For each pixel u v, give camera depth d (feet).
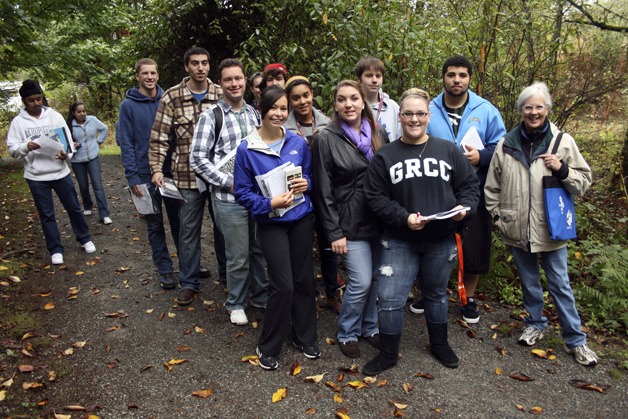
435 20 15.74
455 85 11.41
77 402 9.16
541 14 14.88
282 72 13.07
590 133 18.11
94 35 42.27
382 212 9.42
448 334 11.83
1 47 26.68
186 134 12.65
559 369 10.36
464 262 11.86
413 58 15.51
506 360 10.69
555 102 15.55
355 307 10.54
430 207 9.25
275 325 10.11
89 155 21.61
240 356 10.78
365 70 11.63
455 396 9.37
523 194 10.58
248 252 11.98
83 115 21.52
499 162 11.02
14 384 9.59
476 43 15.23
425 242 9.61
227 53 24.66
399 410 8.91
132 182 13.47
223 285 14.57
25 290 14.20
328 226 10.09
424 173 9.29
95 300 13.62
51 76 34.17
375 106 12.00
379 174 9.63
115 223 21.74
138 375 10.04
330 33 15.90
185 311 12.92
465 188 9.63
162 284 14.29
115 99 64.03
